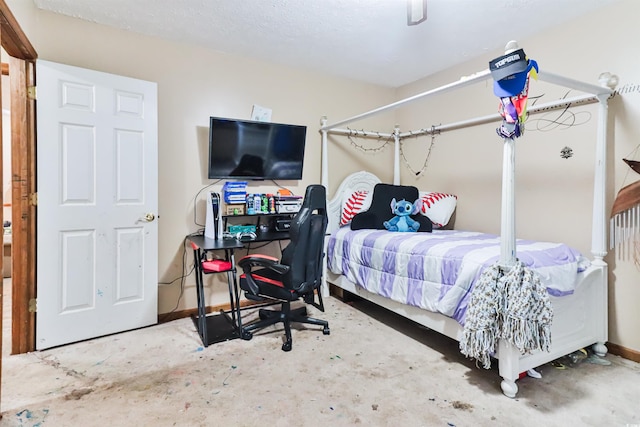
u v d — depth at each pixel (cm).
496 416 166
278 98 335
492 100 304
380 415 167
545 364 216
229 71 310
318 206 253
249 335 252
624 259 223
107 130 250
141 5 233
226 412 168
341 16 244
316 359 223
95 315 250
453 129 340
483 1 225
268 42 287
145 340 249
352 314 308
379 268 270
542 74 186
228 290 319
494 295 179
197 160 300
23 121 225
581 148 245
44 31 240
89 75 242
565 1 225
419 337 258
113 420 162
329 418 165
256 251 334
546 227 266
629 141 221
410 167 391
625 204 220
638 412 169
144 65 275
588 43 239
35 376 199
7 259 409
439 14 240
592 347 230
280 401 177
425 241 247
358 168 387
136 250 265
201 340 249
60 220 235
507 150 179
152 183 270
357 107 382
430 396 182
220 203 300
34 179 229
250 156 316
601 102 220
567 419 164
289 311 268
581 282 210
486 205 312
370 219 327
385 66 339
